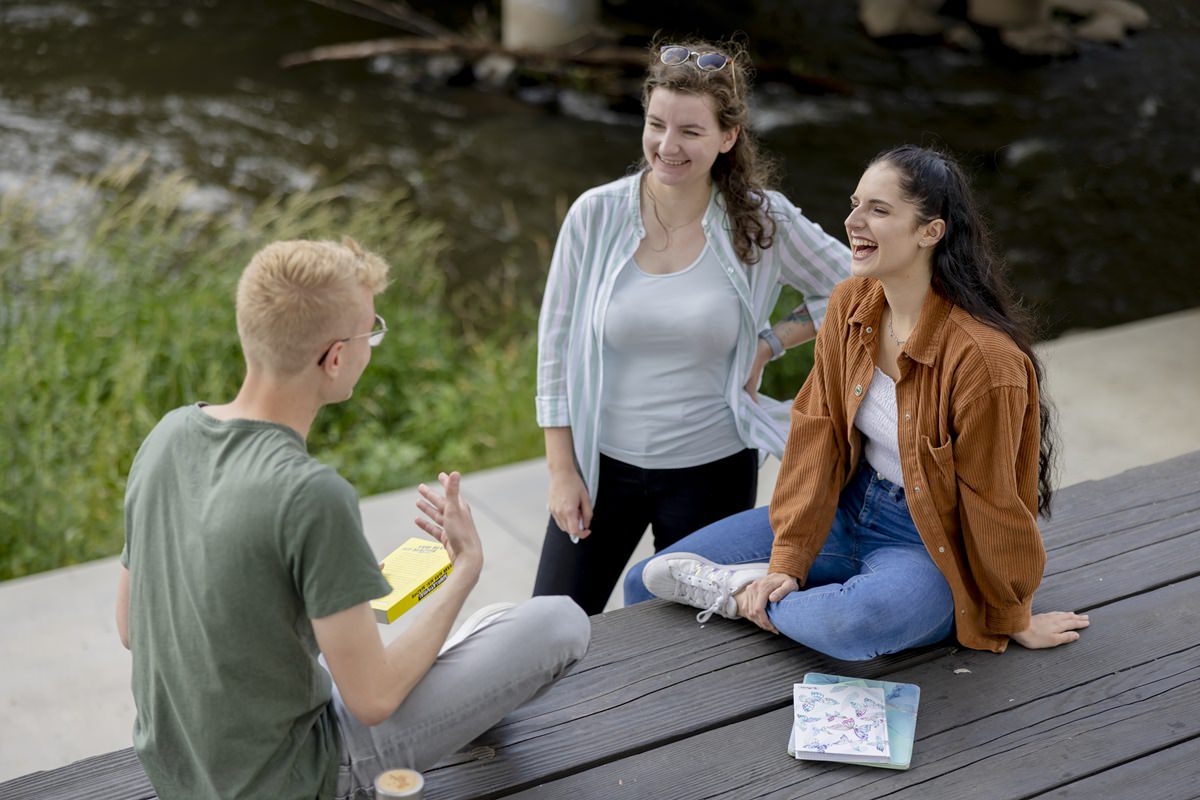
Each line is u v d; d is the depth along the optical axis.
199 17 17.38
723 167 3.73
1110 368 7.61
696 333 3.75
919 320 3.30
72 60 15.61
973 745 3.17
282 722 2.52
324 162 13.06
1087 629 3.62
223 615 2.40
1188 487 4.39
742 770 3.10
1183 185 12.68
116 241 8.70
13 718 4.75
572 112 14.70
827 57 16.08
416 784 2.64
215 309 8.08
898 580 3.40
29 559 6.14
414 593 3.14
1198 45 16.38
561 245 3.91
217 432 2.46
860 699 3.30
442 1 17.88
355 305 2.48
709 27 16.70
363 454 7.52
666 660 3.52
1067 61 15.95
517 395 7.82
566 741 3.19
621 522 4.05
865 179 3.24
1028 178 12.84
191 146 13.25
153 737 2.61
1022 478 3.37
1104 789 3.02
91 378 7.46
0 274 7.97
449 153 13.45
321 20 17.36
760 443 3.88
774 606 3.53
